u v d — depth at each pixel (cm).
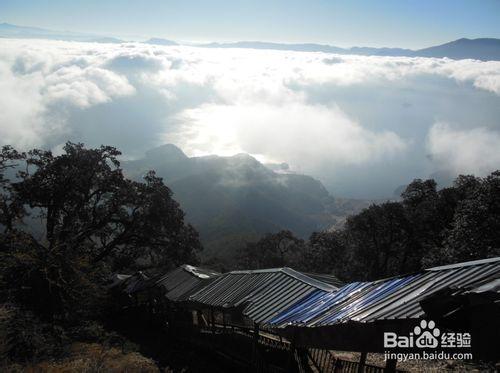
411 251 5781
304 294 1855
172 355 2280
